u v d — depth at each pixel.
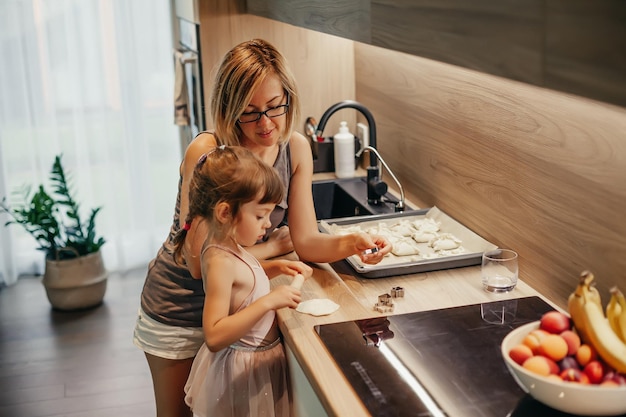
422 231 2.54
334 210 3.33
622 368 1.44
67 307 4.53
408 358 1.78
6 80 4.79
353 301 2.12
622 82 1.18
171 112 5.04
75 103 4.90
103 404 3.58
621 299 1.52
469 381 1.66
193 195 2.02
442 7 1.68
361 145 3.51
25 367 3.93
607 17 1.20
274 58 2.18
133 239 5.16
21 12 4.70
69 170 4.98
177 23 4.88
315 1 2.46
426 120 2.83
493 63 1.52
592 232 1.90
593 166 1.86
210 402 2.11
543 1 1.35
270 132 2.19
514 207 2.27
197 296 2.43
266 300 1.96
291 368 2.10
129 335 4.23
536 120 2.10
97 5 4.76
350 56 3.55
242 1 3.42
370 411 1.56
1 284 5.00
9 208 4.95
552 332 1.54
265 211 2.01
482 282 2.18
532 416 1.50
